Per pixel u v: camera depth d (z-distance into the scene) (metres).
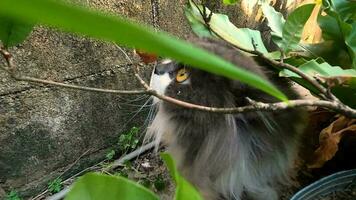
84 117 2.16
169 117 1.60
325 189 1.45
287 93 1.49
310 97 1.57
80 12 0.13
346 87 1.37
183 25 2.35
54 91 1.99
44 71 1.90
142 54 1.38
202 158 1.60
